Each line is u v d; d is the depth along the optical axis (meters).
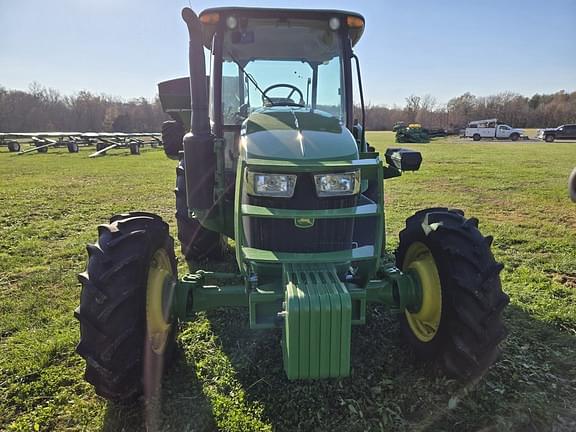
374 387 2.78
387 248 5.60
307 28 3.48
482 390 2.70
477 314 2.51
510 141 39.47
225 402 2.66
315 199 2.57
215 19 3.32
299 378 2.30
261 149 2.64
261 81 3.63
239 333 3.49
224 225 3.37
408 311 3.03
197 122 2.88
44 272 4.91
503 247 5.75
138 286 2.46
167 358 2.90
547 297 4.07
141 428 2.46
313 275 2.45
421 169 15.21
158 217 3.07
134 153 23.33
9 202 9.09
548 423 2.48
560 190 10.42
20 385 2.85
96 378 2.41
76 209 8.44
